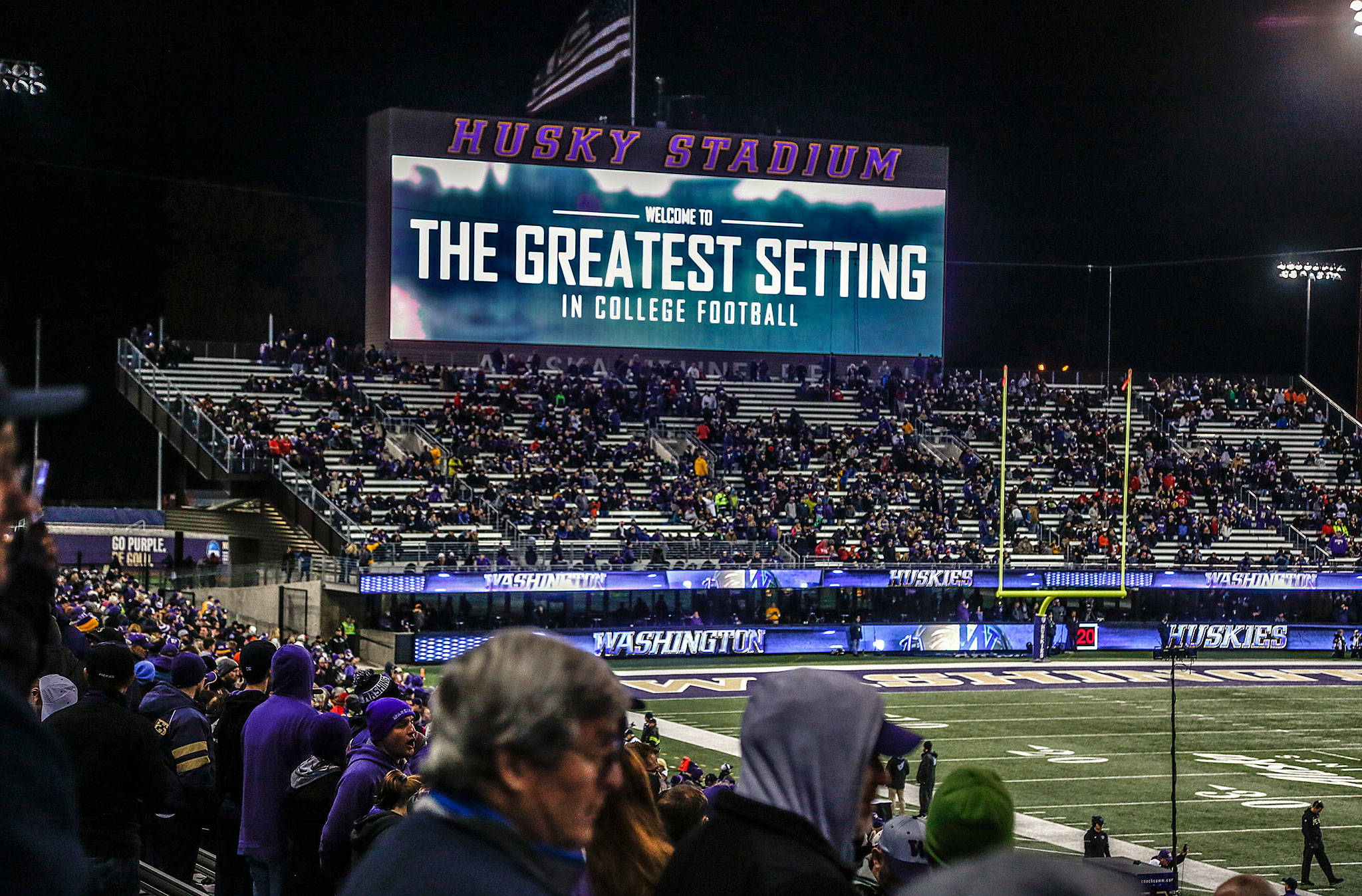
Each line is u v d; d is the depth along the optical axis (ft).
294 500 140.56
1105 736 102.17
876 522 151.12
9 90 155.22
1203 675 134.82
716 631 138.00
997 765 91.66
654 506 150.92
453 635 126.52
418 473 148.25
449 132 162.30
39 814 5.66
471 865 6.80
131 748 19.38
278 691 24.93
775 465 162.40
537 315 166.50
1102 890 4.71
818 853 8.83
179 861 28.27
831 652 141.69
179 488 213.46
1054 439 174.50
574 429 160.35
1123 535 148.87
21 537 8.34
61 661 24.07
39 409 5.51
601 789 7.30
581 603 138.21
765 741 9.19
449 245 163.02
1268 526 163.32
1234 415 185.37
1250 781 87.81
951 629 143.95
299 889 22.95
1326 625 150.41
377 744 21.56
